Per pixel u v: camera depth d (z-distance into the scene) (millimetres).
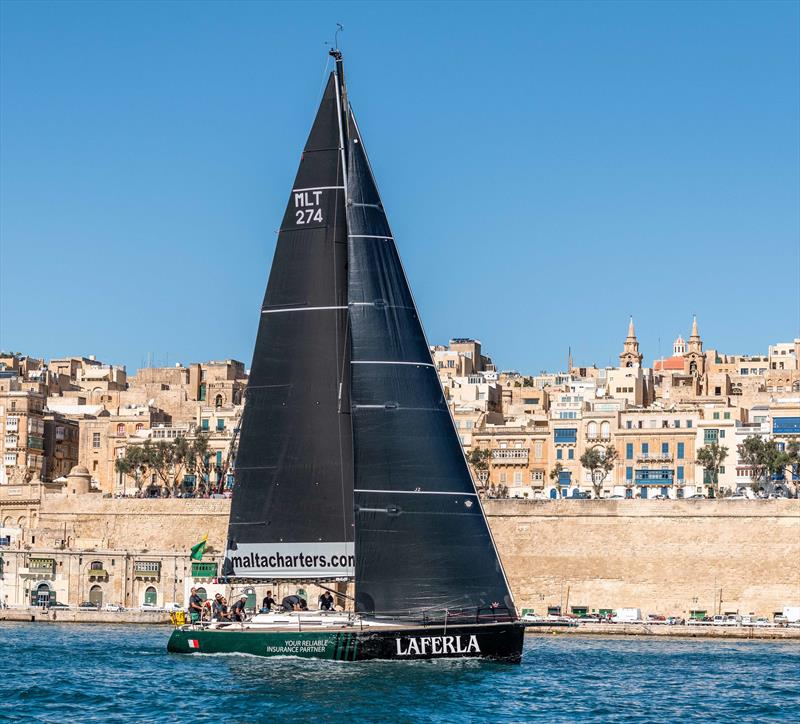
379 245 98000
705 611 186875
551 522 194750
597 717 86500
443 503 96438
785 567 184750
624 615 186000
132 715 82938
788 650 148750
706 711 91750
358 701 85875
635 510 191875
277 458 99125
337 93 99188
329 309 98812
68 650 121312
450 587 96125
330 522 98500
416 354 97438
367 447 96062
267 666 96312
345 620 97000
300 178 99438
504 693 91188
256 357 99688
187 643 100062
